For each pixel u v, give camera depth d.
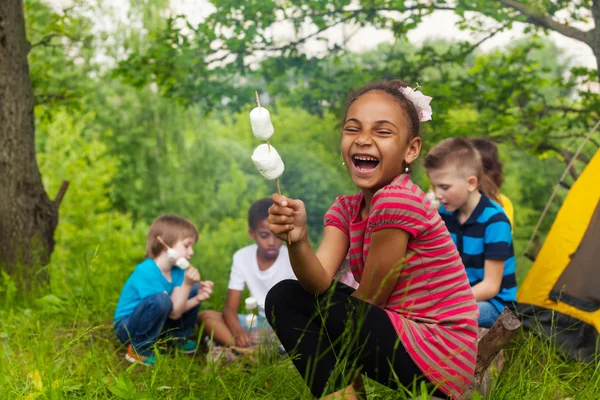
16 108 4.95
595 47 6.14
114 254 6.21
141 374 2.79
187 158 17.48
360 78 7.74
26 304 4.40
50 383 2.52
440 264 2.19
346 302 2.14
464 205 3.67
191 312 3.89
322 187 17.67
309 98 7.83
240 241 14.52
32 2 7.89
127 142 16.77
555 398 2.73
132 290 3.74
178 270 4.00
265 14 7.38
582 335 3.71
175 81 7.81
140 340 3.59
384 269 2.15
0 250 4.88
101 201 14.14
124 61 7.92
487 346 2.53
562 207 4.18
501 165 4.33
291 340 2.20
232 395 2.57
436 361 2.12
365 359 2.16
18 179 4.95
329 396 2.07
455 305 2.20
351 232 2.33
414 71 7.91
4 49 4.89
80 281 4.96
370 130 2.20
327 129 17.75
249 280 4.08
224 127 21.16
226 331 3.97
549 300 3.96
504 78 7.82
